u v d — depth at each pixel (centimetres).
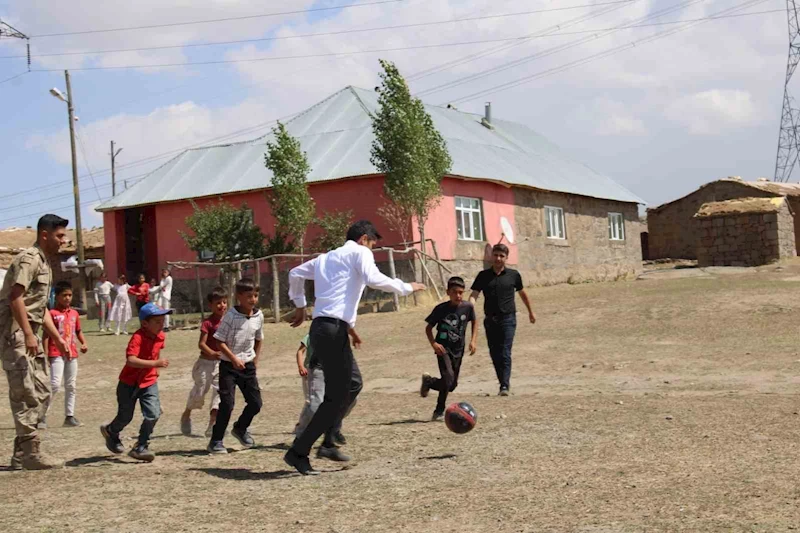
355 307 767
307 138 3422
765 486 652
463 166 3225
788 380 1295
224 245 2986
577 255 3806
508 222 3372
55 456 932
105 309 2803
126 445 1008
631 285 2816
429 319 1086
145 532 596
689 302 2158
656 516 580
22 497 716
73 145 3756
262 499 687
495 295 1294
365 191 3031
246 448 950
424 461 820
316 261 788
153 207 3544
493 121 4331
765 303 2048
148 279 3666
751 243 3822
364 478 755
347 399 778
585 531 554
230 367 924
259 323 938
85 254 4453
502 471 756
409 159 2786
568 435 915
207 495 708
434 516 611
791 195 4419
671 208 4912
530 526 572
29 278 830
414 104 2845
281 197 2961
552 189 3594
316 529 589
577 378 1455
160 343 892
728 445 822
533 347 1789
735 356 1528
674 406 1095
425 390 1075
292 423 1144
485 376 1556
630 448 830
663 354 1606
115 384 1773
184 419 1063
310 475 775
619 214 4194
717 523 557
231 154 3575
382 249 2605
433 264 2952
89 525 618
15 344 836
